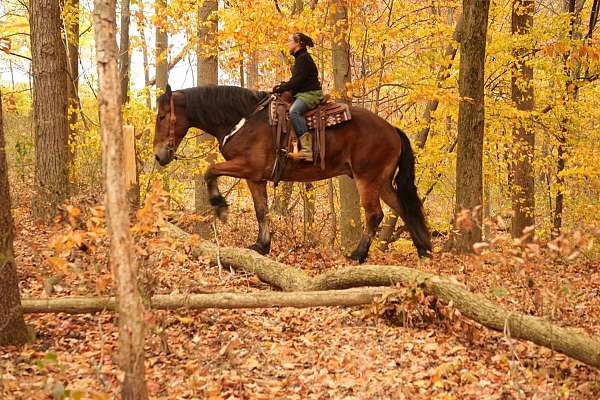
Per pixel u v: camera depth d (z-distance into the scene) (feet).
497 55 42.06
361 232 37.93
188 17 36.81
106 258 19.65
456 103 32.19
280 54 40.83
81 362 16.72
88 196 23.11
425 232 30.60
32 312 19.22
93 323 19.70
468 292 18.97
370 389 15.74
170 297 20.01
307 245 34.32
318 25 34.96
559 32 39.70
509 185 48.57
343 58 36.24
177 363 17.20
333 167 29.76
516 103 42.91
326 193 50.01
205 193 39.34
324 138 28.84
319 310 22.09
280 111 28.48
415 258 32.45
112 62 12.26
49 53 34.76
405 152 30.68
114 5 12.38
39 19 34.55
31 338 18.04
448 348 18.71
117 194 12.41
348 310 21.94
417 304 19.77
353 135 29.45
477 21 30.89
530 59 41.65
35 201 34.55
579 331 18.58
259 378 16.49
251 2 34.37
